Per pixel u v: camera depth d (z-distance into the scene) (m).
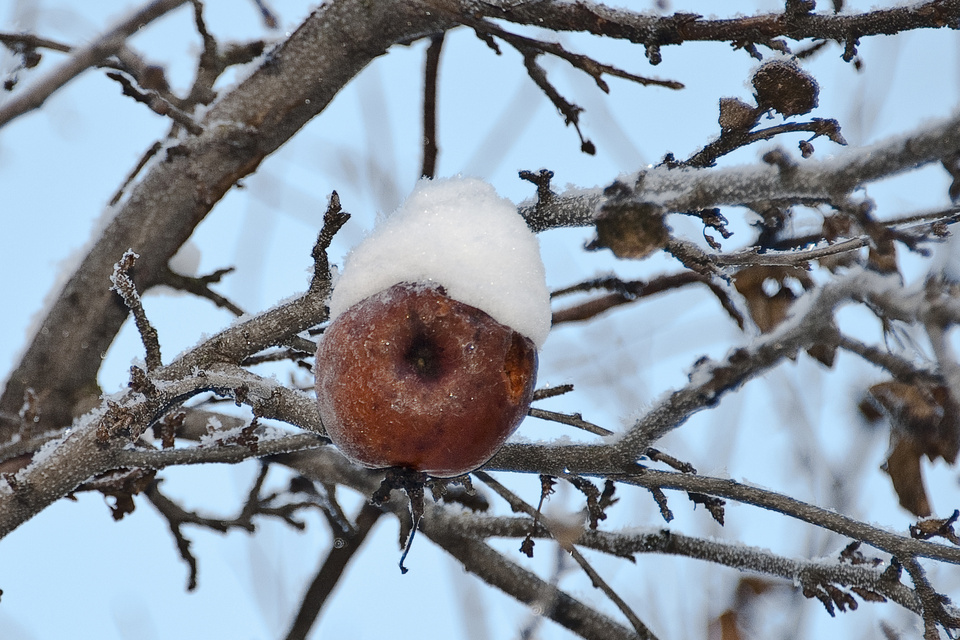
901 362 1.04
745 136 1.08
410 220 1.09
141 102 1.17
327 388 1.08
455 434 1.07
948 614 1.10
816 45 1.15
